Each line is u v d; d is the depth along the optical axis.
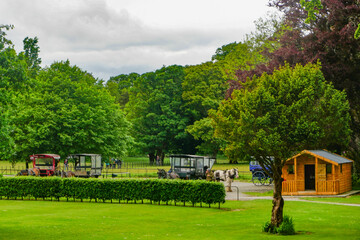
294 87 20.45
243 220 23.58
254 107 20.50
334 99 20.91
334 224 21.86
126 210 28.19
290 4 44.97
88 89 63.88
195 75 87.50
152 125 92.06
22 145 56.16
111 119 66.50
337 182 36.72
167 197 31.38
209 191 29.75
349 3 40.78
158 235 18.61
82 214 26.02
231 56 83.94
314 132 19.88
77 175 47.75
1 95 31.41
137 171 65.00
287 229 18.94
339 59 41.31
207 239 17.50
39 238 17.66
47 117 57.41
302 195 36.94
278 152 19.91
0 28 31.81
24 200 34.78
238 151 21.47
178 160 47.28
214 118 21.98
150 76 93.88
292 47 43.28
